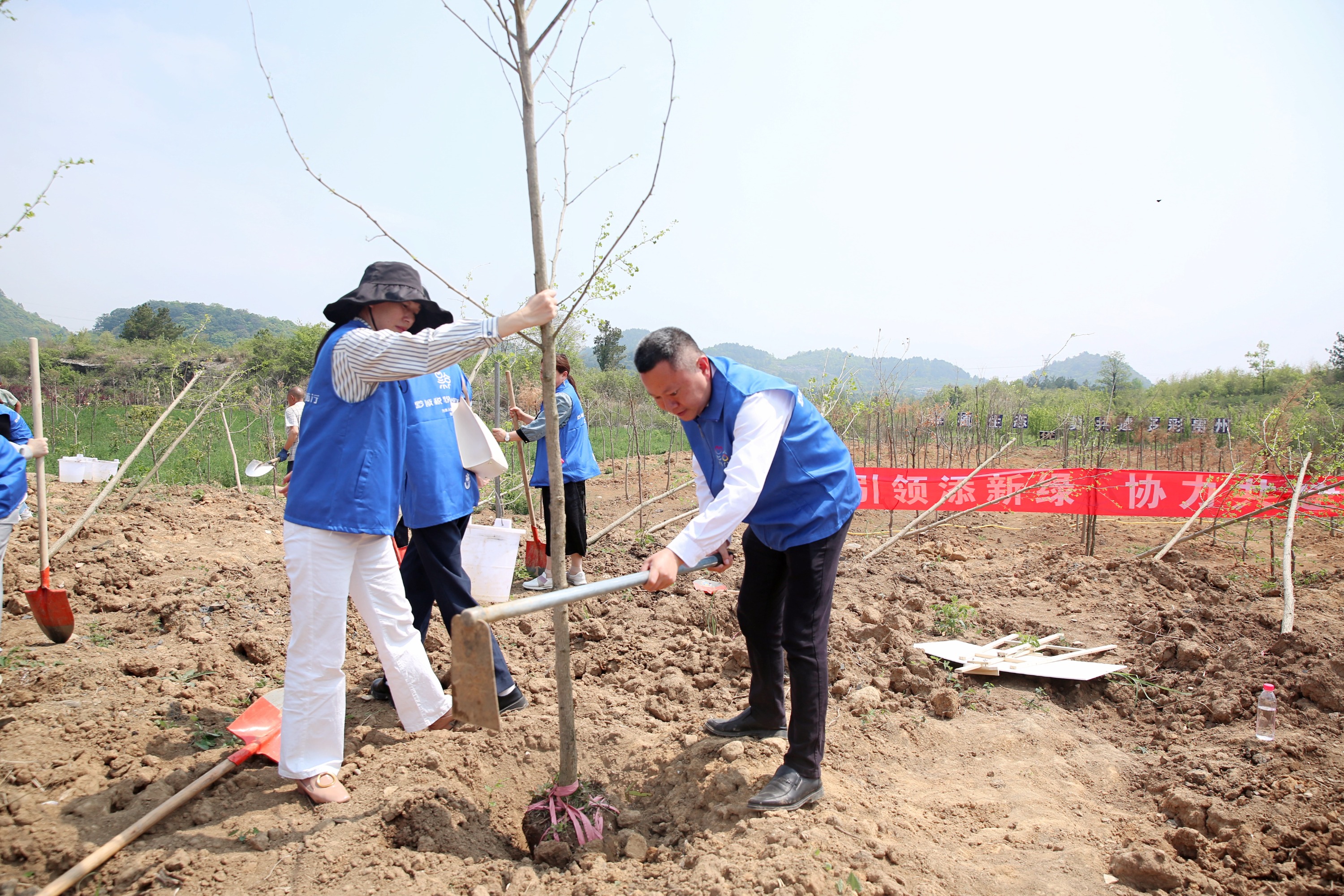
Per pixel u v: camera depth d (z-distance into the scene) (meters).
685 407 2.61
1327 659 3.71
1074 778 3.10
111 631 4.30
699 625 4.73
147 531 6.52
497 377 8.49
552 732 3.31
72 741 2.94
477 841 2.61
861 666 4.05
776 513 2.65
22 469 3.57
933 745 3.34
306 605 2.60
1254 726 3.36
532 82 2.39
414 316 2.88
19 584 4.79
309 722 2.64
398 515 2.86
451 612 3.51
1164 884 2.30
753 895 2.12
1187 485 7.29
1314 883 2.30
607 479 11.76
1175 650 4.14
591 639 4.46
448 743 3.18
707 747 3.05
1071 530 8.44
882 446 15.16
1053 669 3.95
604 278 3.55
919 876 2.28
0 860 2.28
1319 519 8.12
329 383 2.60
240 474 12.30
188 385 7.75
